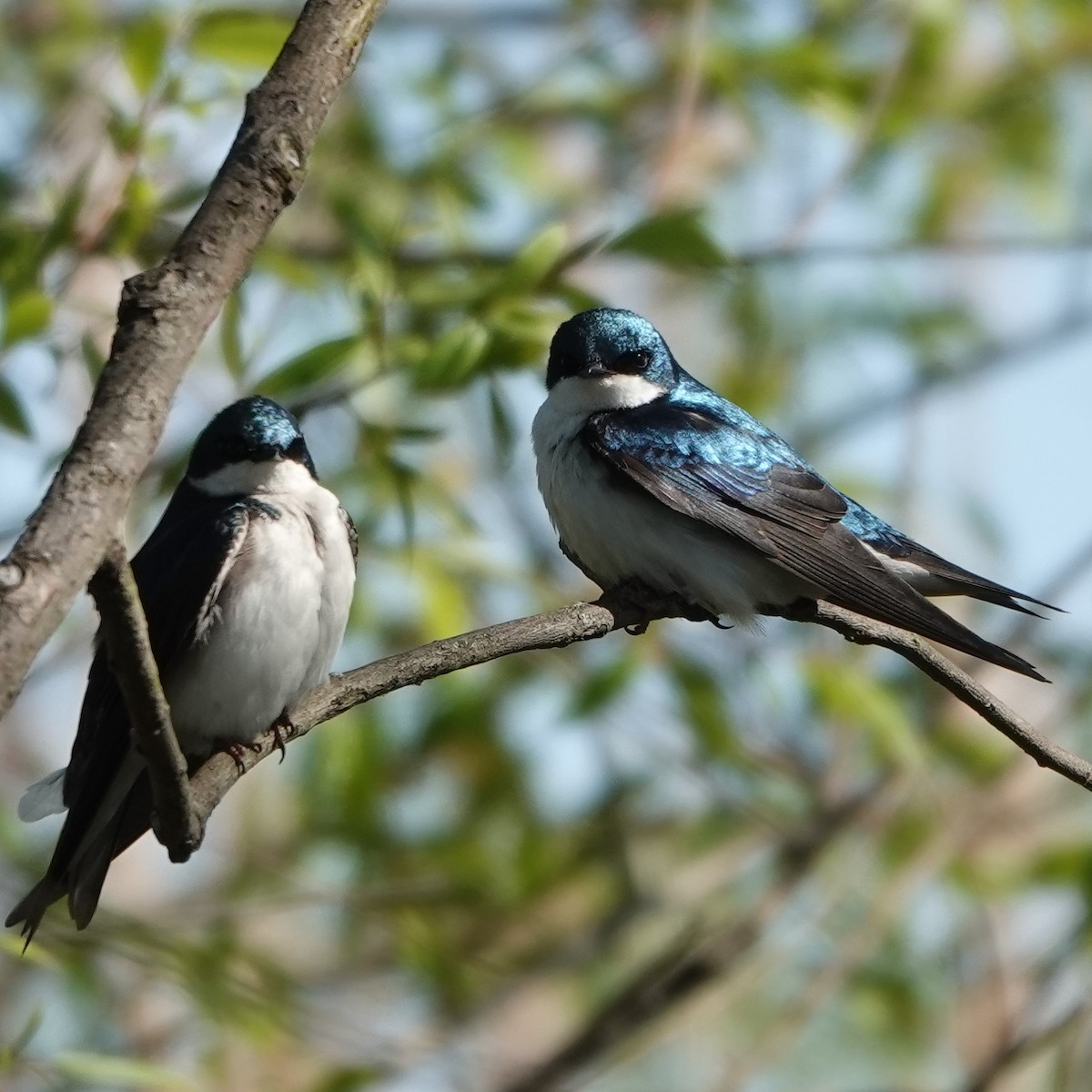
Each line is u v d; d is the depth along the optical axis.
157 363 3.95
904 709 12.80
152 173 9.52
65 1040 11.55
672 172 11.37
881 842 12.84
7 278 8.70
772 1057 11.73
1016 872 12.24
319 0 4.38
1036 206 13.73
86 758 6.69
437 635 9.86
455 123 11.98
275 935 12.55
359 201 10.67
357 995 12.49
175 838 5.35
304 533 7.57
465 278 9.29
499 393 8.57
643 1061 13.72
